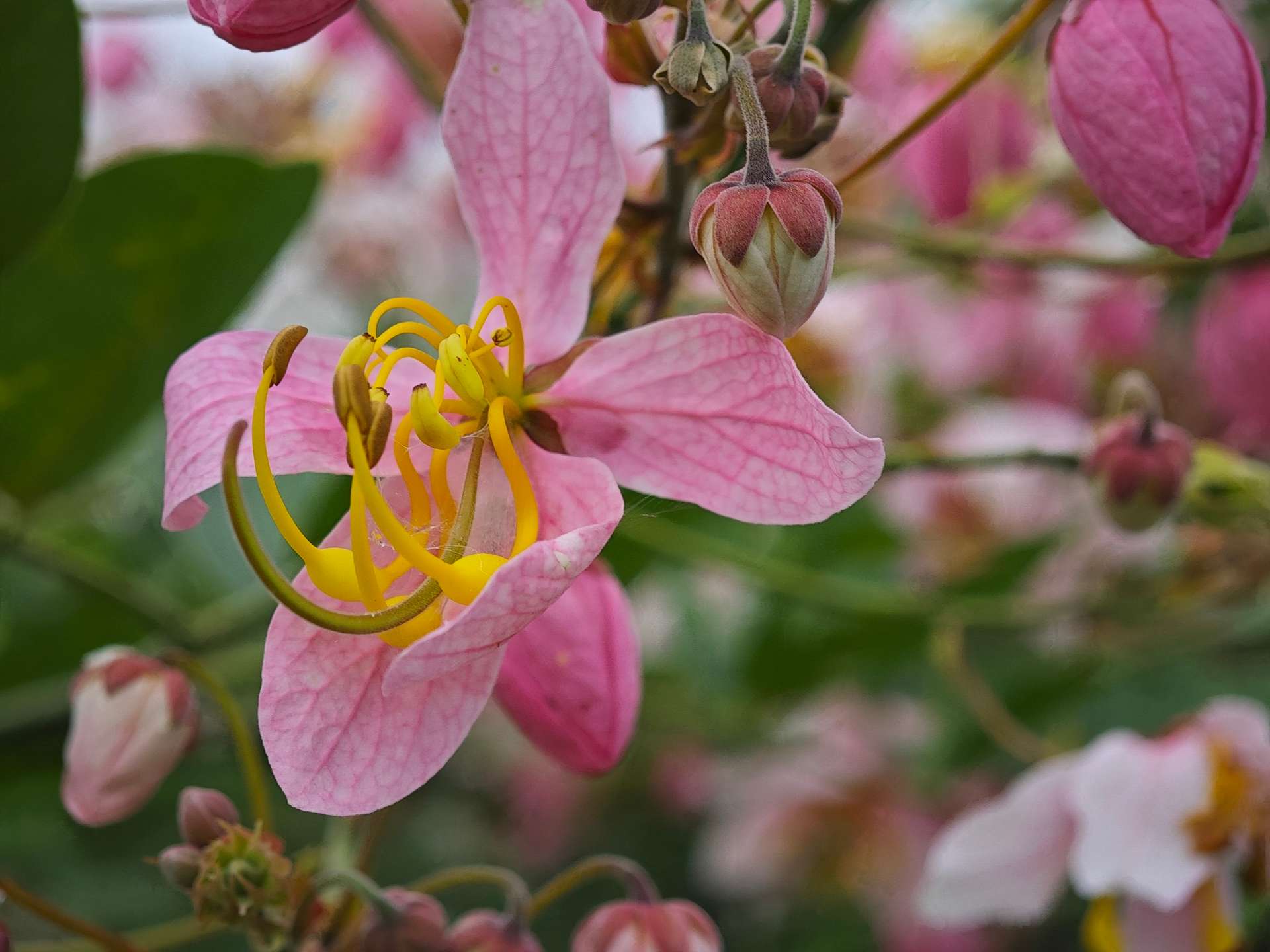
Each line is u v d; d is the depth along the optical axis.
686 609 0.57
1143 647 0.50
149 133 0.60
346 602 0.34
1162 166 0.35
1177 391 0.56
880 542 0.53
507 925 0.37
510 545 0.35
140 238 0.41
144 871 0.54
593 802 0.66
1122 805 0.44
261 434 0.33
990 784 0.59
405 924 0.36
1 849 0.50
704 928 0.38
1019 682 0.51
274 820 0.54
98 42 0.60
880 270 0.49
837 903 0.61
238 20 0.34
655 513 0.35
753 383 0.34
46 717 0.42
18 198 0.40
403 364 0.35
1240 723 0.44
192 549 0.50
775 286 0.33
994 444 0.53
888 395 0.58
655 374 0.35
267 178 0.41
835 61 0.42
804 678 0.52
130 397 0.43
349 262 0.61
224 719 0.48
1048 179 0.49
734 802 0.63
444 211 0.61
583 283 0.35
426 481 0.35
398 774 0.34
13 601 0.47
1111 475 0.42
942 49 0.52
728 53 0.34
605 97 0.35
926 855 0.60
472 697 0.34
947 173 0.49
